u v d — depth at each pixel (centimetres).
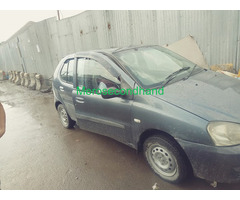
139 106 241
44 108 676
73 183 276
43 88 1014
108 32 654
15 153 385
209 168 200
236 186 230
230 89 241
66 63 391
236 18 434
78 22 736
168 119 215
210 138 192
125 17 595
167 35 534
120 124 275
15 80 1438
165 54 336
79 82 340
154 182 253
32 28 977
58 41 852
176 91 238
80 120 354
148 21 555
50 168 319
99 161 317
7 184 293
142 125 243
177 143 221
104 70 290
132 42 606
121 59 287
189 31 498
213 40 473
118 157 319
